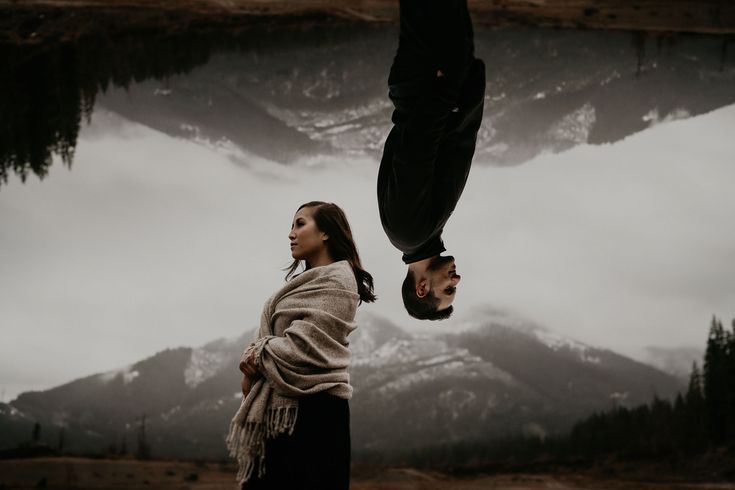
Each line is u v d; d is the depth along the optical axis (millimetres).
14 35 43906
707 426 42719
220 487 37375
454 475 46219
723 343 43594
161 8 44906
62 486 35188
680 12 41906
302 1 48656
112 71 45812
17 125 47469
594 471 44562
